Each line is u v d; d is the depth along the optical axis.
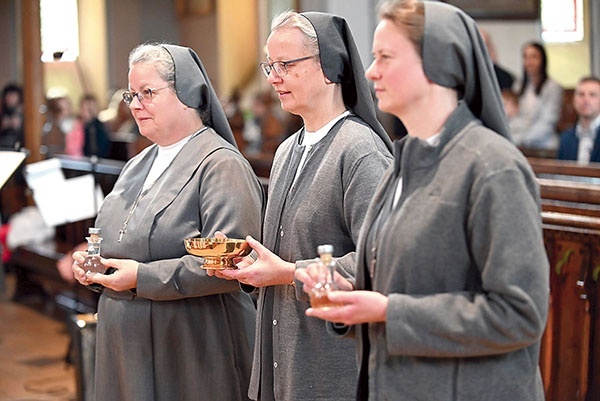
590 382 4.14
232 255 3.21
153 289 3.57
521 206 2.32
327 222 3.13
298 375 3.17
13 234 9.51
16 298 9.52
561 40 13.19
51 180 5.87
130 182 3.88
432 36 2.40
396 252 2.45
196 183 3.67
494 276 2.31
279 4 14.70
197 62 3.84
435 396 2.42
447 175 2.41
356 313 2.41
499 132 2.48
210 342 3.72
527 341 2.32
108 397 3.81
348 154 3.11
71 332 5.66
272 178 3.37
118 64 16.59
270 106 12.78
